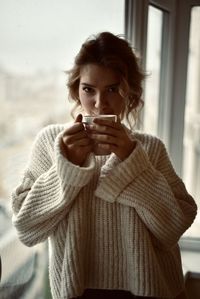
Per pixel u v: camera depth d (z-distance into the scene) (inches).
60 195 28.9
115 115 29.3
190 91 51.9
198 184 54.5
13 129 47.8
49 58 46.5
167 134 52.4
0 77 46.8
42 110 47.5
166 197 30.0
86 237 30.8
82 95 31.4
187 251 54.0
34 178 33.3
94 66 29.9
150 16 47.6
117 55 30.4
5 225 43.0
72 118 38.9
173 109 51.9
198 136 53.5
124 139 28.6
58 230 31.0
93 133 28.5
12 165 46.6
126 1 45.3
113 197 29.2
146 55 46.4
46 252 42.7
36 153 33.4
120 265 30.9
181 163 53.4
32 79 47.0
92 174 28.4
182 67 50.4
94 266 31.4
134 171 29.1
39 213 29.5
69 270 29.4
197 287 47.3
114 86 30.7
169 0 47.9
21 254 42.4
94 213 30.7
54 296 31.4
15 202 32.0
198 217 54.6
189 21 49.1
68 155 28.8
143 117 48.6
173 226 30.6
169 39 49.6
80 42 46.4
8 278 40.3
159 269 30.4
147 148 33.3
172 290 33.6
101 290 31.5
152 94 50.9
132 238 29.7
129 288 30.9
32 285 41.8
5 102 47.3
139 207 29.0
